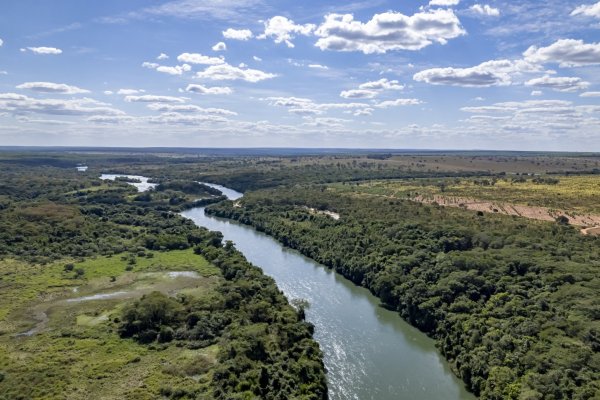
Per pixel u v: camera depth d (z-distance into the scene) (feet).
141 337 341.62
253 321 359.87
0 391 270.87
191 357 314.55
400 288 421.18
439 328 360.28
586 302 320.91
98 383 282.36
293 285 487.61
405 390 296.10
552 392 247.50
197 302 389.60
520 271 402.93
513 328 313.32
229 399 252.62
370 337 368.89
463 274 400.06
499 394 264.31
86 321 375.66
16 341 339.57
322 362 318.65
